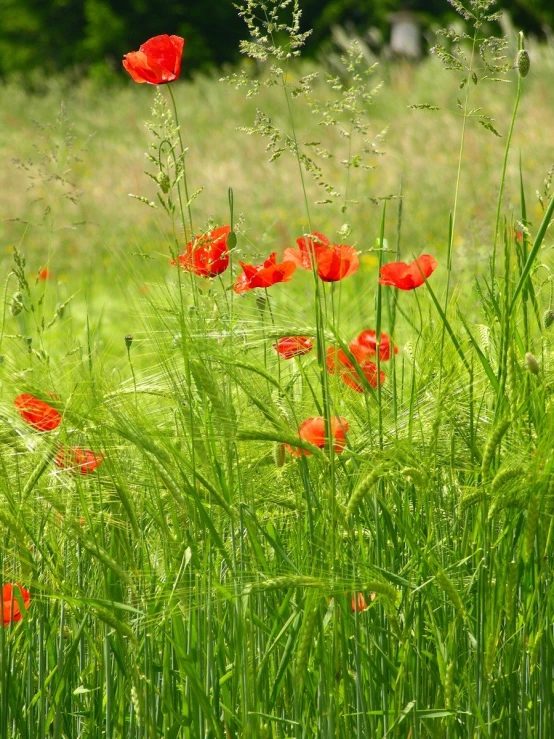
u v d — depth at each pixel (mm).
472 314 3215
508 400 2795
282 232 9992
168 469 2754
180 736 2857
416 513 2818
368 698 2818
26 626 2830
